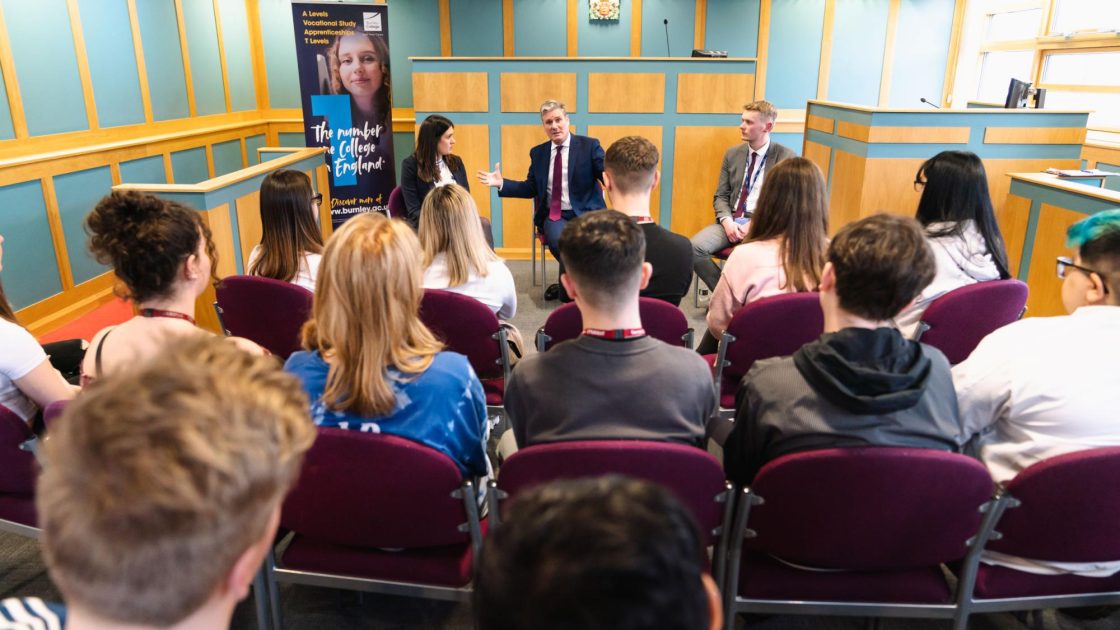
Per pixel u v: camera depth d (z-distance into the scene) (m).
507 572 0.43
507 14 7.05
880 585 1.38
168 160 5.49
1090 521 1.23
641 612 0.40
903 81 7.24
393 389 1.32
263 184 2.36
